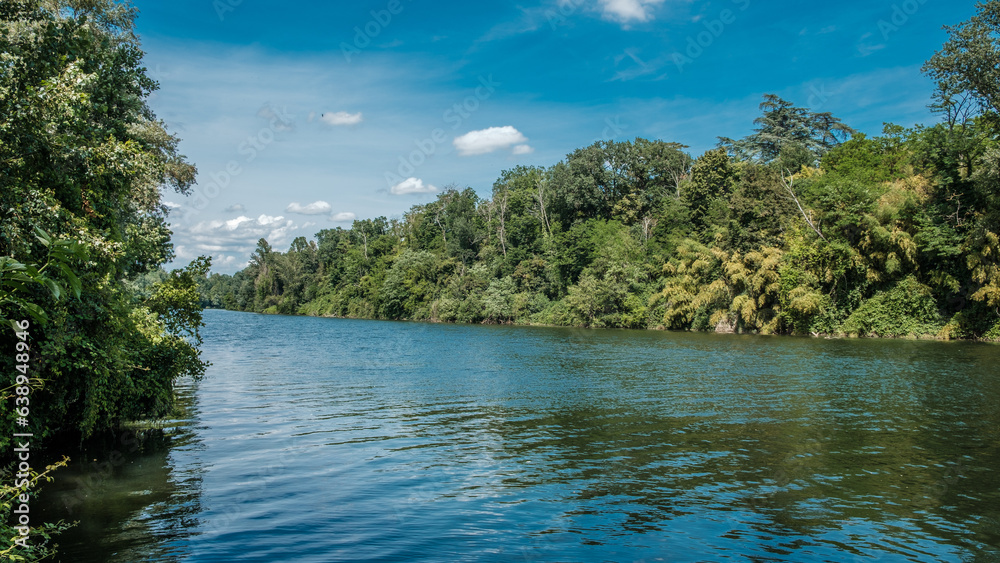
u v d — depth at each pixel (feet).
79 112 29.45
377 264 349.00
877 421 45.91
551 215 278.87
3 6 29.76
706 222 191.52
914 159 141.18
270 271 442.50
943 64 112.37
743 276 156.56
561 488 29.84
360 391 62.39
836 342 122.52
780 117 265.13
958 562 21.71
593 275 215.10
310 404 54.39
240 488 29.53
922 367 78.89
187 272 56.59
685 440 40.06
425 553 21.97
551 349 115.75
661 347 116.78
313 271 423.23
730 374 74.38
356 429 43.62
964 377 69.62
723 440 40.04
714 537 23.76
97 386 37.32
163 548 22.09
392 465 33.99
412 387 65.26
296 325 239.30
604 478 31.50
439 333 178.91
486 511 26.53
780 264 148.77
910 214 134.41
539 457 35.78
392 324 252.62
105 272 35.12
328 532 23.88
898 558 22.02
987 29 107.14
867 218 132.77
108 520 24.94
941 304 131.64
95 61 40.78
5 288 24.62
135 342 45.27
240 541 22.86
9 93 26.07
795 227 153.99
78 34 33.94
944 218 129.70
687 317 178.29
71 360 34.17
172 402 49.47
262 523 24.77
